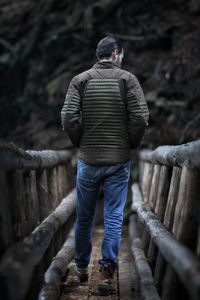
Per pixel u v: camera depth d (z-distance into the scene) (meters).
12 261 2.30
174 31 9.83
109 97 3.78
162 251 2.96
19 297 2.13
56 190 5.32
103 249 3.90
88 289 4.09
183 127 8.57
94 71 3.83
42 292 3.44
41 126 10.27
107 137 3.80
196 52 9.34
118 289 4.14
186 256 2.29
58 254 4.59
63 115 3.82
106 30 10.38
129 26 10.26
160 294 3.44
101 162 3.81
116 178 3.87
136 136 3.81
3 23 11.62
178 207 3.06
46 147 9.55
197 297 1.94
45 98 10.41
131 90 3.74
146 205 4.97
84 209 3.98
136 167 8.41
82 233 4.03
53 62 10.73
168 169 4.08
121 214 3.92
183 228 2.83
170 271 2.90
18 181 2.96
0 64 11.17
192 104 8.80
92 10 10.48
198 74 9.00
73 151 9.12
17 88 11.23
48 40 10.77
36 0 11.57
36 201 3.83
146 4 10.29
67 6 11.15
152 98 9.05
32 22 11.26
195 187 2.82
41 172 4.30
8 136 10.85
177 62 9.35
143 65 9.78
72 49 10.59
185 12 10.06
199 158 2.52
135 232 5.98
